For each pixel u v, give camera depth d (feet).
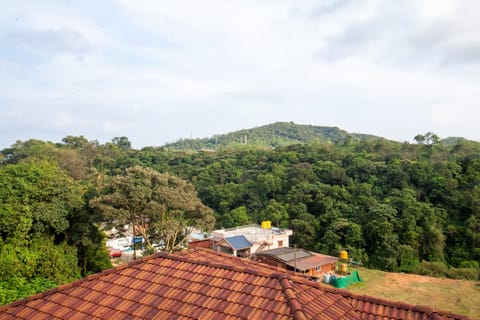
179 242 79.46
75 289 21.35
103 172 166.20
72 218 57.26
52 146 175.52
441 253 105.70
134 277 21.99
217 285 19.79
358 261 105.60
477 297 74.54
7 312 19.86
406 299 73.51
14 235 45.03
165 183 71.72
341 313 18.06
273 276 19.94
